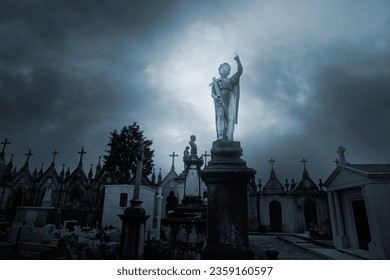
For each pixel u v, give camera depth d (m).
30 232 15.16
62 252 10.36
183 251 9.28
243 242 5.73
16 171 43.78
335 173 14.55
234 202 5.96
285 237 24.88
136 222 8.41
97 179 39.81
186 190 18.11
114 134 41.66
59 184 40.25
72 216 29.94
